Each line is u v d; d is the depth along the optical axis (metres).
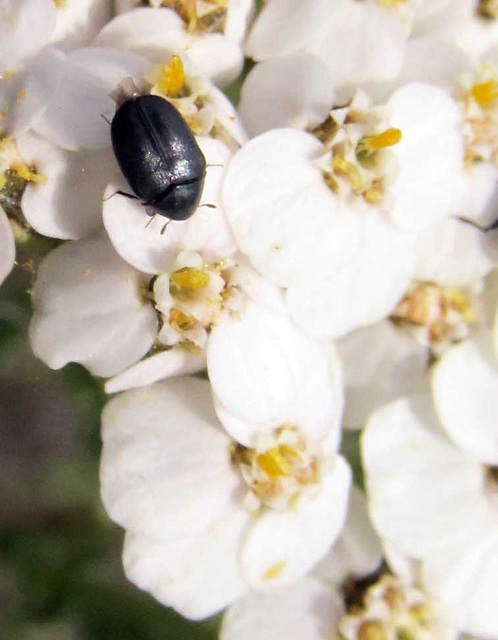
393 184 0.05
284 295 0.05
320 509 0.05
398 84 0.05
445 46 0.05
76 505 0.06
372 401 0.05
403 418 0.05
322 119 0.05
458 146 0.05
